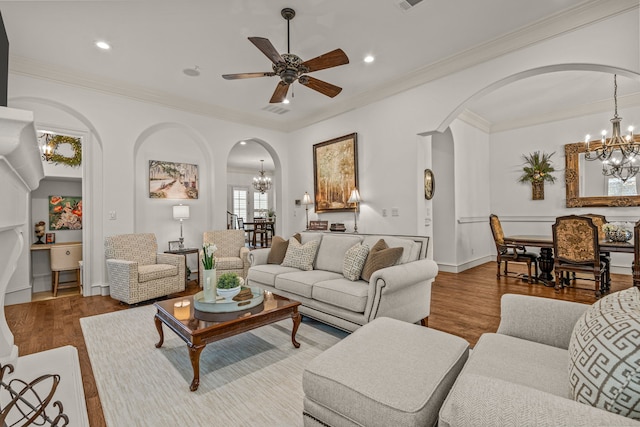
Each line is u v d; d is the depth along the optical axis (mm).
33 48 3350
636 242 2908
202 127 5105
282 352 2439
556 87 4625
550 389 1070
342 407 1198
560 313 1511
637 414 735
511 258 4770
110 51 3434
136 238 4180
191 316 2203
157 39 3215
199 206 5324
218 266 4402
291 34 3158
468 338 2625
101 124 4098
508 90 4746
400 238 3104
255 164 10461
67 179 4992
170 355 2395
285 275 3189
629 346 780
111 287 3807
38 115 3758
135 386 1967
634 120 4973
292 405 1767
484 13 2842
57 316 3311
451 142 5453
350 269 2906
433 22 2984
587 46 2750
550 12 2840
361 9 2775
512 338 1527
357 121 4922
